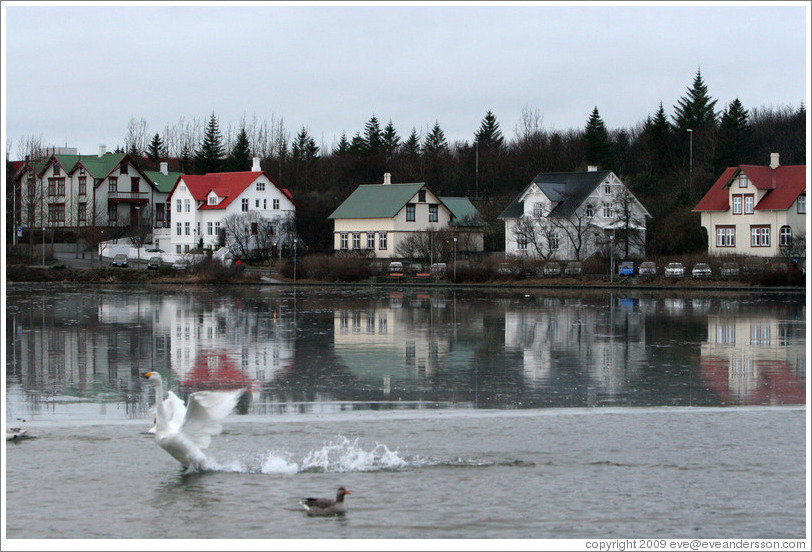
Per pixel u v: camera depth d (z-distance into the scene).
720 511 16.12
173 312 54.59
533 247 102.44
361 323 47.88
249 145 168.62
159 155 178.62
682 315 51.88
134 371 31.75
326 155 176.00
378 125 175.00
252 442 20.48
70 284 87.38
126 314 53.06
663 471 18.27
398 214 109.12
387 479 17.80
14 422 22.83
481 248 110.06
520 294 72.25
